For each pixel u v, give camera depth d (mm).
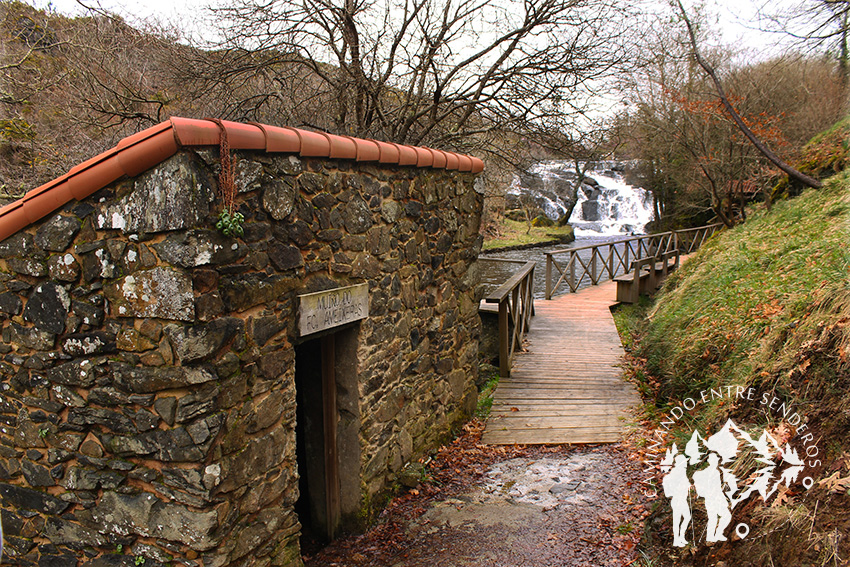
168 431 2281
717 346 4613
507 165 8836
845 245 4230
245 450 2508
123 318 2303
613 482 4004
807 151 8359
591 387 6027
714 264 6543
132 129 7395
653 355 5969
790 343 3312
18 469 2645
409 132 7945
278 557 2781
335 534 3689
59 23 7703
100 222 2266
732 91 8891
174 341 2201
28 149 7645
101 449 2438
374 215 3551
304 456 3867
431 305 4512
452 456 4652
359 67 6832
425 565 3227
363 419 3580
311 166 2904
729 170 9719
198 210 2158
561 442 4793
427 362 4480
